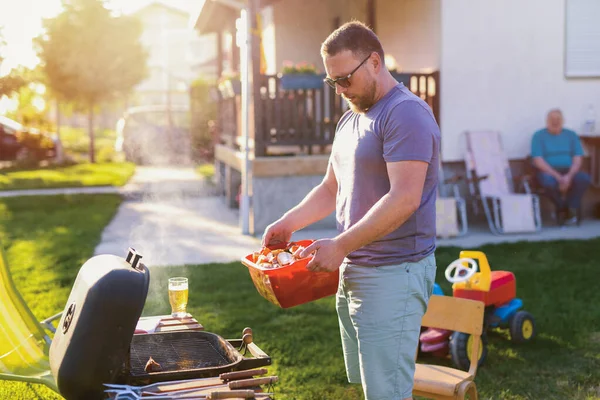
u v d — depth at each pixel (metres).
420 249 2.75
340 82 2.68
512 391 4.24
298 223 3.10
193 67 29.66
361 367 2.83
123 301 2.37
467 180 9.46
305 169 9.48
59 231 9.57
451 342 4.54
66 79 19.34
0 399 4.07
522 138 10.11
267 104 9.58
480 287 4.85
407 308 2.74
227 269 7.28
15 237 9.20
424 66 10.26
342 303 2.95
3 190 14.52
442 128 9.85
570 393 4.21
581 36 10.13
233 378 2.58
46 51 18.84
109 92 20.00
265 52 13.84
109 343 2.39
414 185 2.59
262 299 6.17
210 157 20.02
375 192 2.73
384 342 2.75
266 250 2.99
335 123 9.84
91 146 20.77
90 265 2.63
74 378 2.40
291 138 9.72
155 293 6.30
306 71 9.62
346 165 2.83
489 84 9.93
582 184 9.61
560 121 9.55
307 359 4.76
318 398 4.16
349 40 2.63
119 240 8.97
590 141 10.17
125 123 20.72
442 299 4.10
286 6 12.68
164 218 10.81
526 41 9.98
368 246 2.75
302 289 2.81
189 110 20.89
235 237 9.17
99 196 13.41
